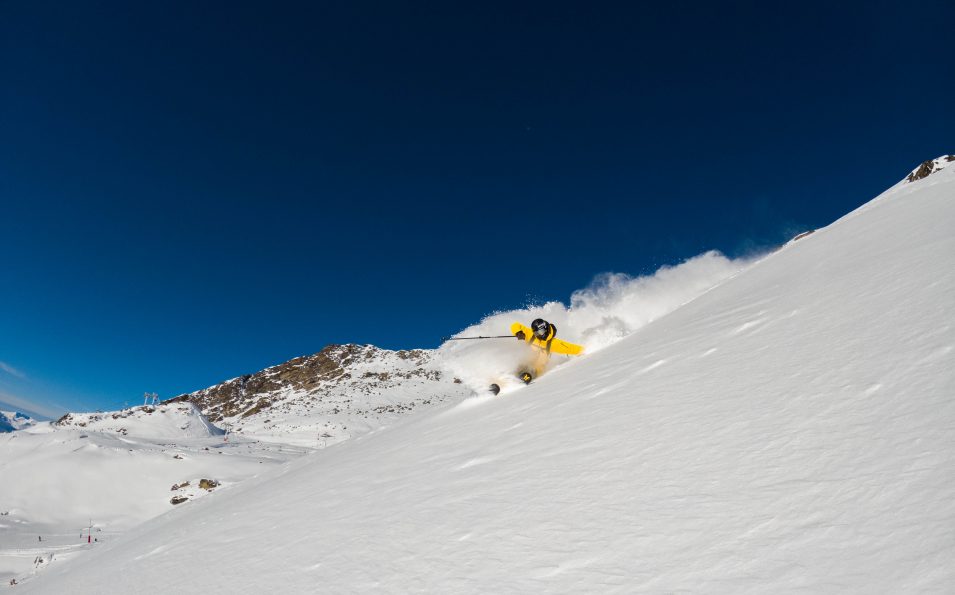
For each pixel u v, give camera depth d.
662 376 3.94
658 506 1.96
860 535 1.34
